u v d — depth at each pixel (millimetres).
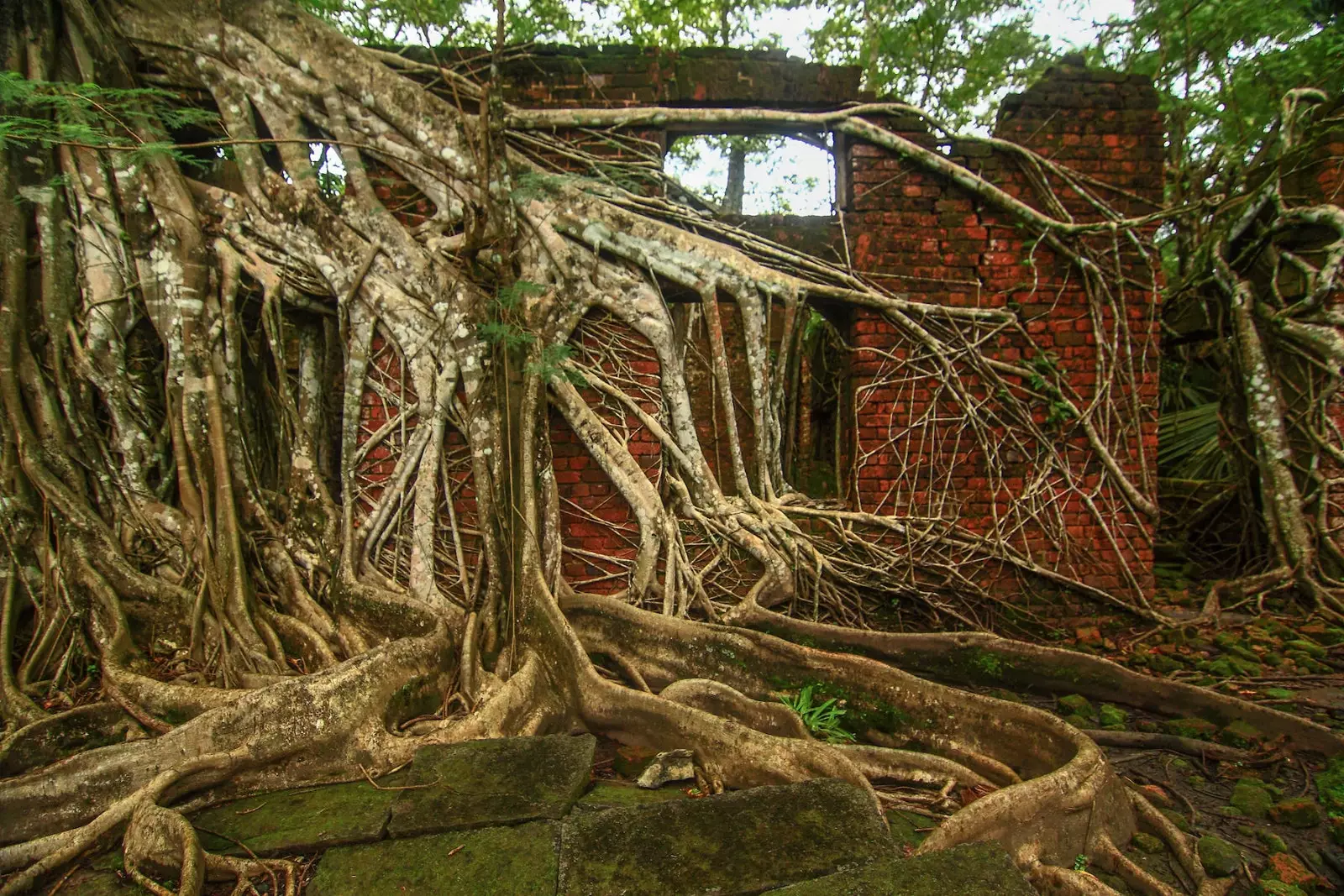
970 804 2473
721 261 4906
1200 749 3471
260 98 4688
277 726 2980
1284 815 2883
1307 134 5848
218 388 4414
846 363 5500
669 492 4898
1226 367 6098
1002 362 5254
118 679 3449
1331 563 5371
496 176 4539
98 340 4270
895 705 3525
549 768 2902
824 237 5312
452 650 3961
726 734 3086
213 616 3961
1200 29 8250
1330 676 4340
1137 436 5250
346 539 4430
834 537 5109
